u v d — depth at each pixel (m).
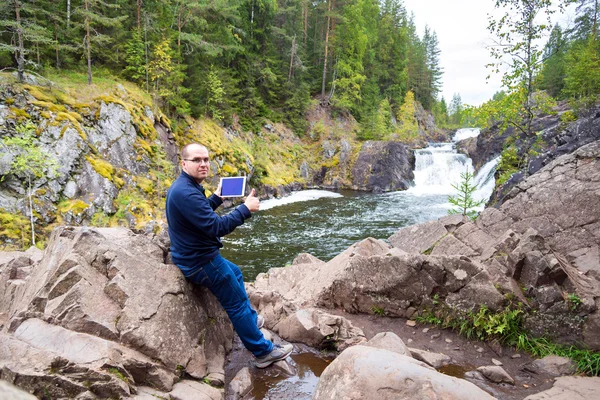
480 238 5.64
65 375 2.21
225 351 3.59
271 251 12.77
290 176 28.45
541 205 5.77
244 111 29.48
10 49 14.57
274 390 3.05
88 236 3.17
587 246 4.91
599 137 11.02
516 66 11.53
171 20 25.02
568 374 3.34
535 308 3.89
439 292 4.30
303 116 35.53
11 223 11.13
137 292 2.93
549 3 10.28
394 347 3.28
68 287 2.81
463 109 12.61
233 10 27.72
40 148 12.78
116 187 14.65
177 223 2.98
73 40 18.88
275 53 34.72
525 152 14.28
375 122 36.00
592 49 21.56
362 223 16.84
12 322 2.65
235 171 22.64
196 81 23.98
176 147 20.66
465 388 2.22
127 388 2.35
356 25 39.56
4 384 0.86
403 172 29.84
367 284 4.62
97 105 16.53
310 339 3.84
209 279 3.09
